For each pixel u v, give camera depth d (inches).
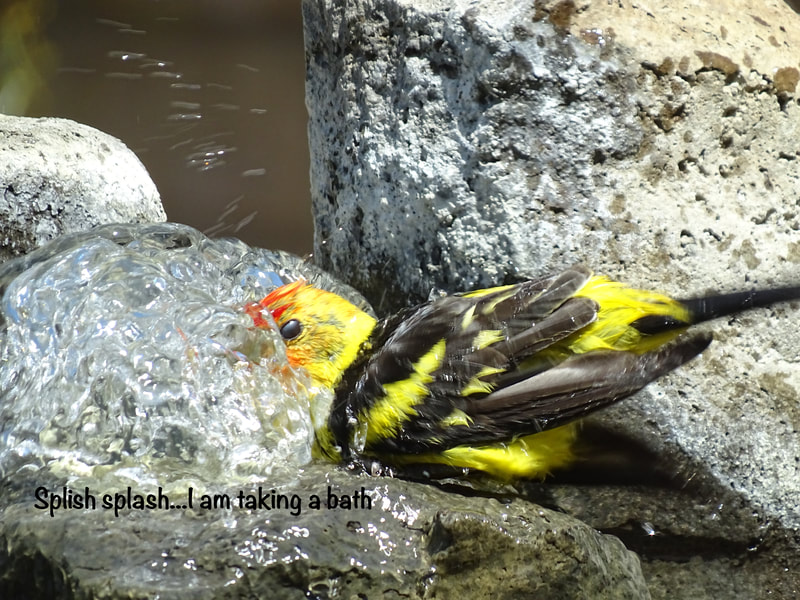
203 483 274.5
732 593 309.6
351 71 340.2
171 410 299.3
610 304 295.9
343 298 339.3
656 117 309.0
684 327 293.1
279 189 600.7
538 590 254.2
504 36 303.6
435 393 298.4
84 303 313.6
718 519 307.6
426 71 318.3
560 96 305.6
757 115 319.3
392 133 328.8
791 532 311.9
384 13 328.2
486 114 307.9
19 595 243.9
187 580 230.1
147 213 379.2
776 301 290.7
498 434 291.9
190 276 342.0
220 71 656.4
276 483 274.5
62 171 349.4
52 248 330.3
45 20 636.7
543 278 300.7
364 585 239.9
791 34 331.3
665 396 306.3
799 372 319.3
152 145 623.2
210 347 309.6
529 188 308.0
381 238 339.9
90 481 273.6
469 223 315.3
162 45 661.3
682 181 314.0
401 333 313.7
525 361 295.1
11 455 291.6
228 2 667.4
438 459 301.3
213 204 590.9
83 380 302.0
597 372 287.1
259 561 233.9
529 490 306.3
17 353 310.7
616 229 309.3
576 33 304.7
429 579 245.6
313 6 357.4
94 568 232.2
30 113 630.5
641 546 307.7
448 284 323.9
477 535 249.0
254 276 358.3
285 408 309.6
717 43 314.8
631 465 304.8
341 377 320.8
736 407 311.3
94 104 638.5
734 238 315.9
